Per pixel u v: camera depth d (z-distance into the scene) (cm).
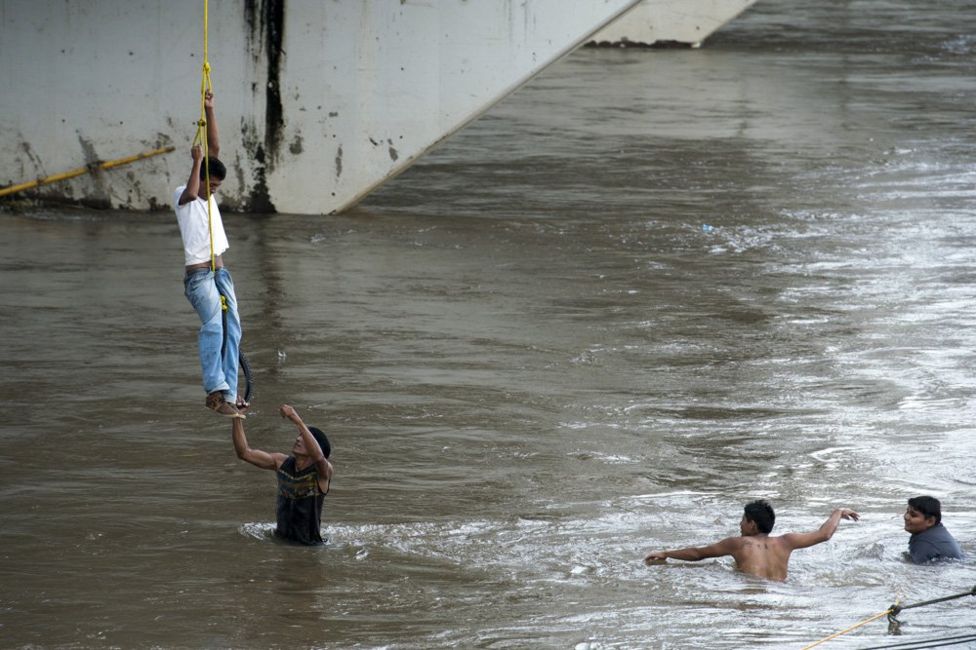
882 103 13012
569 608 3212
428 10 7775
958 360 5606
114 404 4825
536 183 9300
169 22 7881
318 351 5509
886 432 4747
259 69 7919
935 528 3697
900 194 9106
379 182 8056
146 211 8125
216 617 3091
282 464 3641
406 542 3681
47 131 8056
